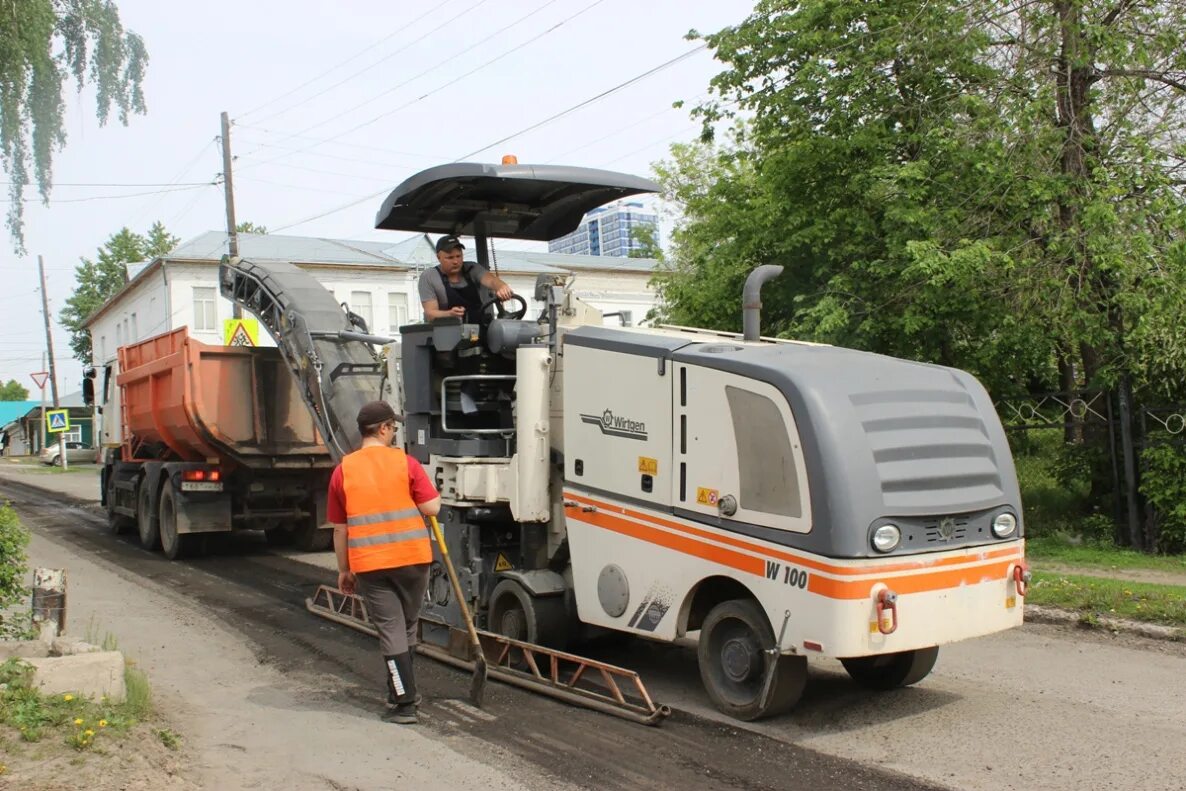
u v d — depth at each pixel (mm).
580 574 7184
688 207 22641
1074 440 13562
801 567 5816
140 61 10156
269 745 6004
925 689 7020
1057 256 12680
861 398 6039
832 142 14312
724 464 6250
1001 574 6375
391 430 6758
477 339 8039
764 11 15188
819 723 6258
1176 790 5129
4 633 7289
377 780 5414
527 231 9859
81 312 68625
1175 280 11875
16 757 5098
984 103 13312
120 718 5777
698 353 6457
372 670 7852
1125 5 13039
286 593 11383
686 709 6578
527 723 6367
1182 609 8664
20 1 9414
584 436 7164
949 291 13047
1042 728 6145
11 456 61938
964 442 6324
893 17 13883
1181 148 12992
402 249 45281
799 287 15234
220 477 14094
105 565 13664
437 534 6730
